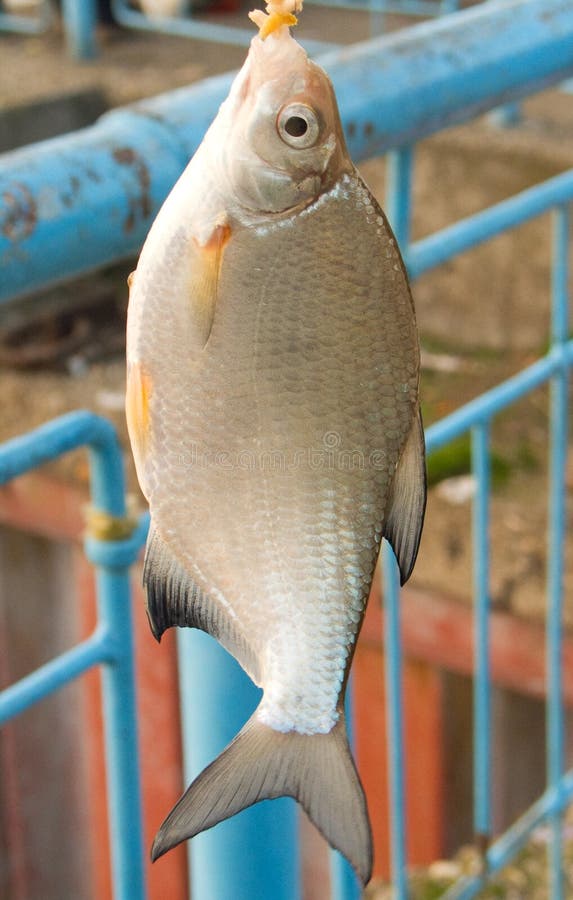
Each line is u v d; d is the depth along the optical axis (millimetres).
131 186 879
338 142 722
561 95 3373
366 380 729
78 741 2615
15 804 2756
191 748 1009
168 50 3898
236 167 716
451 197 3150
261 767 744
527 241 2992
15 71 3703
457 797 2281
